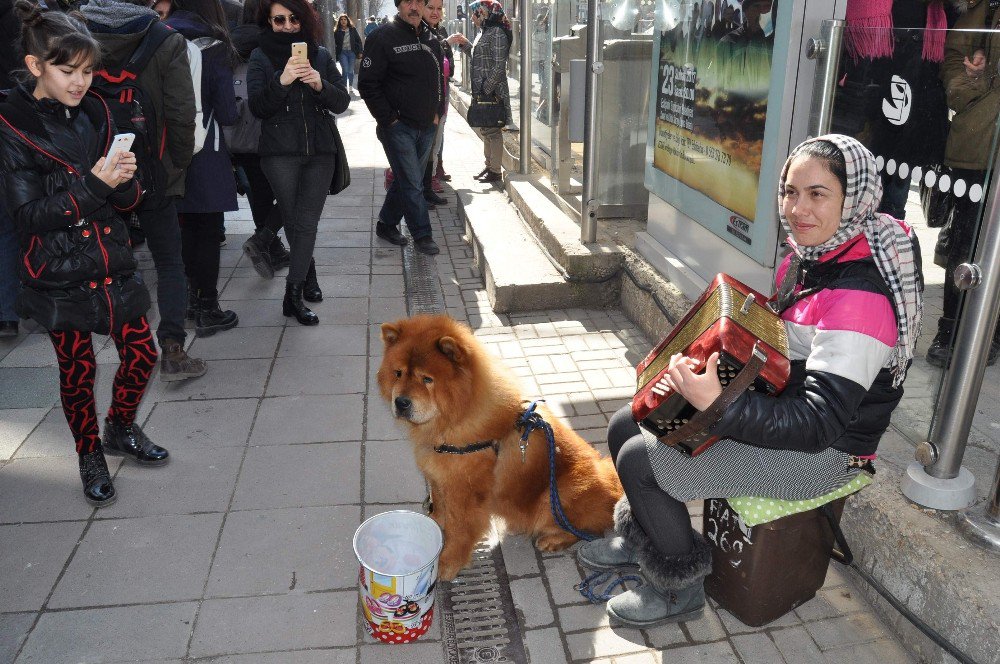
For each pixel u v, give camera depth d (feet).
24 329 16.28
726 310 6.54
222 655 8.20
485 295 18.97
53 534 10.04
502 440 9.30
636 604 8.45
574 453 9.75
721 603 8.66
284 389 13.91
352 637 8.47
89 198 8.78
